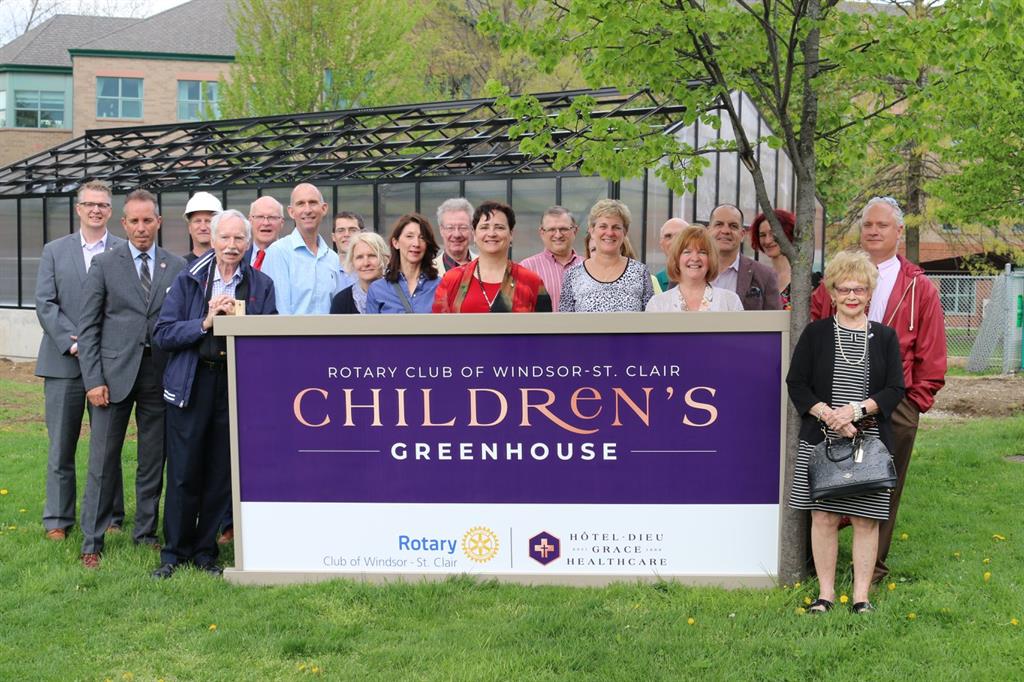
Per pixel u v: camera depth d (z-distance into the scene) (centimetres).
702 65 653
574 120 684
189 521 629
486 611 547
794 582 572
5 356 1967
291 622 536
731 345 575
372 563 602
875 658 481
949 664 472
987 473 870
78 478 874
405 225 657
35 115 3997
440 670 474
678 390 579
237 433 603
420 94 2477
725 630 514
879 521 539
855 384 524
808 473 530
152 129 2048
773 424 576
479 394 589
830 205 2183
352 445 599
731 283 749
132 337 664
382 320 591
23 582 607
